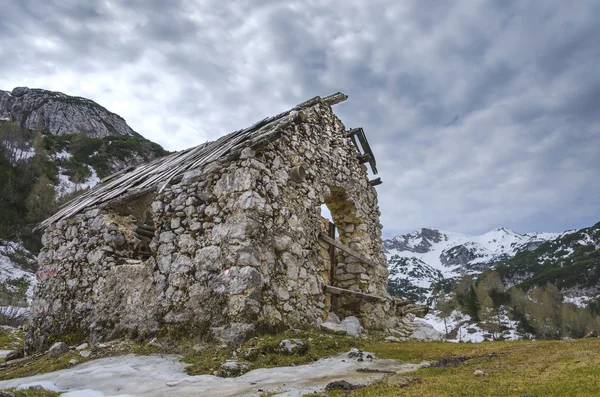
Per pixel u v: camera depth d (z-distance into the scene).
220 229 9.00
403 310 14.88
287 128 11.04
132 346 8.65
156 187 11.30
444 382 4.73
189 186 10.00
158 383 5.86
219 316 8.23
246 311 7.95
